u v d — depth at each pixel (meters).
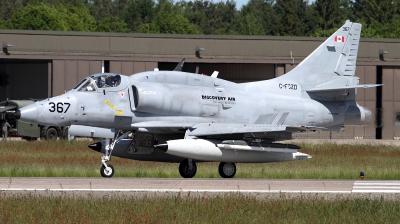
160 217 43.72
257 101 80.81
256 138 75.06
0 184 58.84
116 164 86.25
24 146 114.00
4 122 145.50
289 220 44.22
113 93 73.38
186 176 74.00
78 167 78.38
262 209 47.19
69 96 71.81
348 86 84.38
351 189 59.59
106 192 54.22
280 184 61.56
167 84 76.25
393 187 62.03
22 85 188.12
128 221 42.47
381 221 44.72
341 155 108.25
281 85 84.44
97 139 136.00
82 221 42.16
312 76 86.50
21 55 147.38
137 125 73.75
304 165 88.75
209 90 78.31
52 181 61.19
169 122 75.06
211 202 48.56
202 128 73.88
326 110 85.50
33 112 70.00
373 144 140.25
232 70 179.75
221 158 72.31
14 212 44.44
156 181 61.88
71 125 72.12
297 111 83.31
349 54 88.81
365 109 88.38
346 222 44.22
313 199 51.41
